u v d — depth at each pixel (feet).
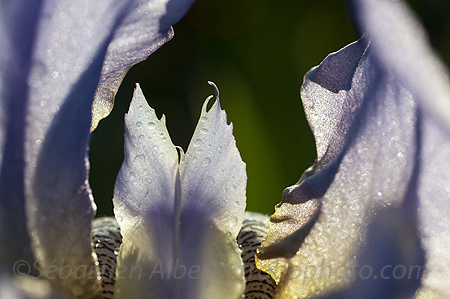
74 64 0.57
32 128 0.57
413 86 0.56
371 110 0.57
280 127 0.84
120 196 0.60
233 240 0.60
